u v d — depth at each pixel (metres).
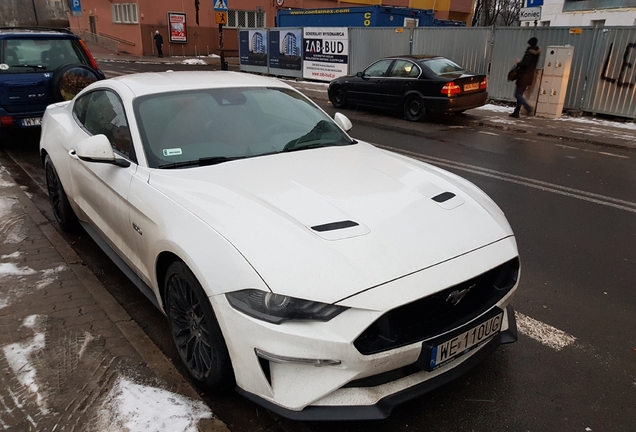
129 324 3.28
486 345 2.65
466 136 10.64
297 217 2.51
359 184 2.95
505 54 14.67
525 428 2.52
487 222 2.77
